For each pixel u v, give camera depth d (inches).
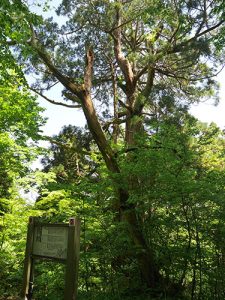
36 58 471.8
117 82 673.6
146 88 560.7
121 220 348.5
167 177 278.2
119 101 649.6
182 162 290.2
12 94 362.9
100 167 401.1
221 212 269.0
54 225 213.8
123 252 329.4
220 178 282.4
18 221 353.1
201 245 294.8
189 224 284.8
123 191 331.3
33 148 376.5
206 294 291.3
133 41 669.9
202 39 483.5
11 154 361.1
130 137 523.5
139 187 318.0
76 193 341.1
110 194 346.9
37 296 297.9
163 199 290.5
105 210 351.3
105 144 383.9
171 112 608.4
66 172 685.9
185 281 315.0
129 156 346.3
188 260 295.4
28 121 371.2
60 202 345.4
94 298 292.5
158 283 320.8
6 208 375.2
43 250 216.5
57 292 297.9
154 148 302.7
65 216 338.6
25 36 307.6
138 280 333.1
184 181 271.4
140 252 319.3
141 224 316.8
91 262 325.7
